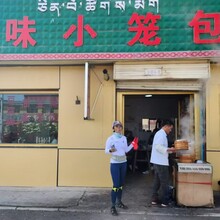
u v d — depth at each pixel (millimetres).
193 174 5465
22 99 7090
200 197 5430
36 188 6703
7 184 6820
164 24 6434
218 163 6508
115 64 6559
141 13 6508
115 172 5203
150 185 7121
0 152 6879
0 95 7098
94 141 6727
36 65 6898
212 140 6539
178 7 6434
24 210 5320
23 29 6684
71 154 6754
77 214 5129
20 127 7066
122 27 6523
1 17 6762
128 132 9430
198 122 6668
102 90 6762
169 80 6617
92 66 6770
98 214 5125
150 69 6453
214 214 5109
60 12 6676
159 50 6395
